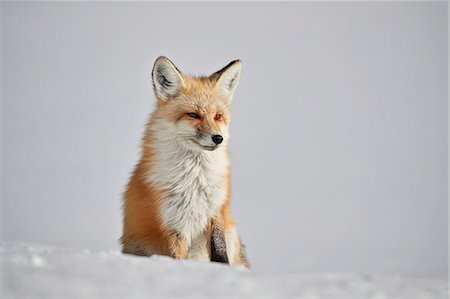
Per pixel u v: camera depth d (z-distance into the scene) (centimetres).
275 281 599
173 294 549
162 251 1131
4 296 536
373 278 622
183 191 1143
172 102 1226
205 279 597
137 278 591
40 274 590
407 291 576
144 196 1154
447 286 598
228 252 1180
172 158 1159
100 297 538
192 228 1147
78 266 621
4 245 734
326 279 613
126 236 1194
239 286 576
